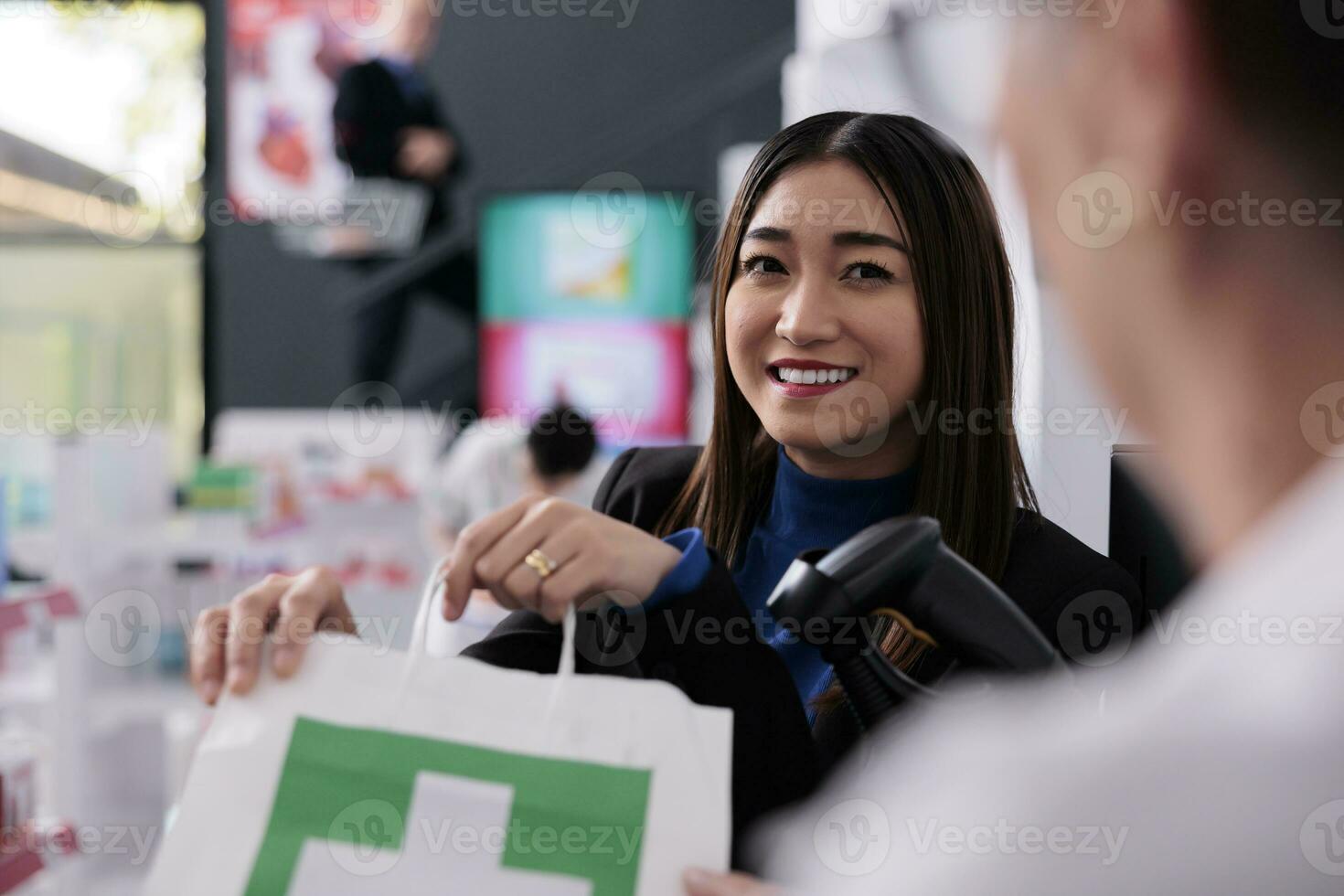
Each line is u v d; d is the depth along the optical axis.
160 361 4.88
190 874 0.69
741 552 0.95
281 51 4.76
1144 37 0.25
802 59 2.18
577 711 0.70
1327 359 0.25
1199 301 0.26
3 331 4.79
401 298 4.84
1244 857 0.26
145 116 4.80
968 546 0.83
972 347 0.83
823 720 0.76
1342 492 0.26
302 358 4.88
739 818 0.70
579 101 4.82
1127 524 0.74
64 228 4.80
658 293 4.77
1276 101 0.24
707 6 4.79
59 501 2.63
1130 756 0.28
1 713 2.50
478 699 0.71
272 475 3.40
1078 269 0.26
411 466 3.81
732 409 0.95
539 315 4.77
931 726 0.34
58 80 4.74
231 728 0.72
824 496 0.89
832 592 0.55
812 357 0.82
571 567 0.69
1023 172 0.26
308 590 0.75
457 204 4.84
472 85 4.82
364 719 0.71
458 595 0.70
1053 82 0.25
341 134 4.79
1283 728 0.26
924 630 0.57
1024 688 0.53
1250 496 0.27
